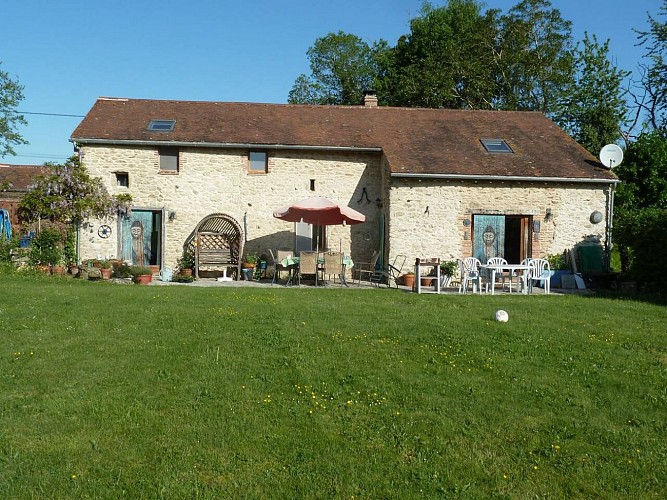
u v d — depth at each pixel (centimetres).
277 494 452
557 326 942
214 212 1778
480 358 757
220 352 752
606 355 786
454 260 1661
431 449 527
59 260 1616
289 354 750
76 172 1697
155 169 1759
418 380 674
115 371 676
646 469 507
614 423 588
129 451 500
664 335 900
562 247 1700
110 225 1748
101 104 1941
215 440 524
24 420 547
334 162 1812
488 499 459
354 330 873
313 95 4009
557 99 3056
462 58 3170
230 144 1747
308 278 1750
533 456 521
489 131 1958
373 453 516
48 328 853
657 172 1872
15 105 3800
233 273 1767
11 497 431
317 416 580
